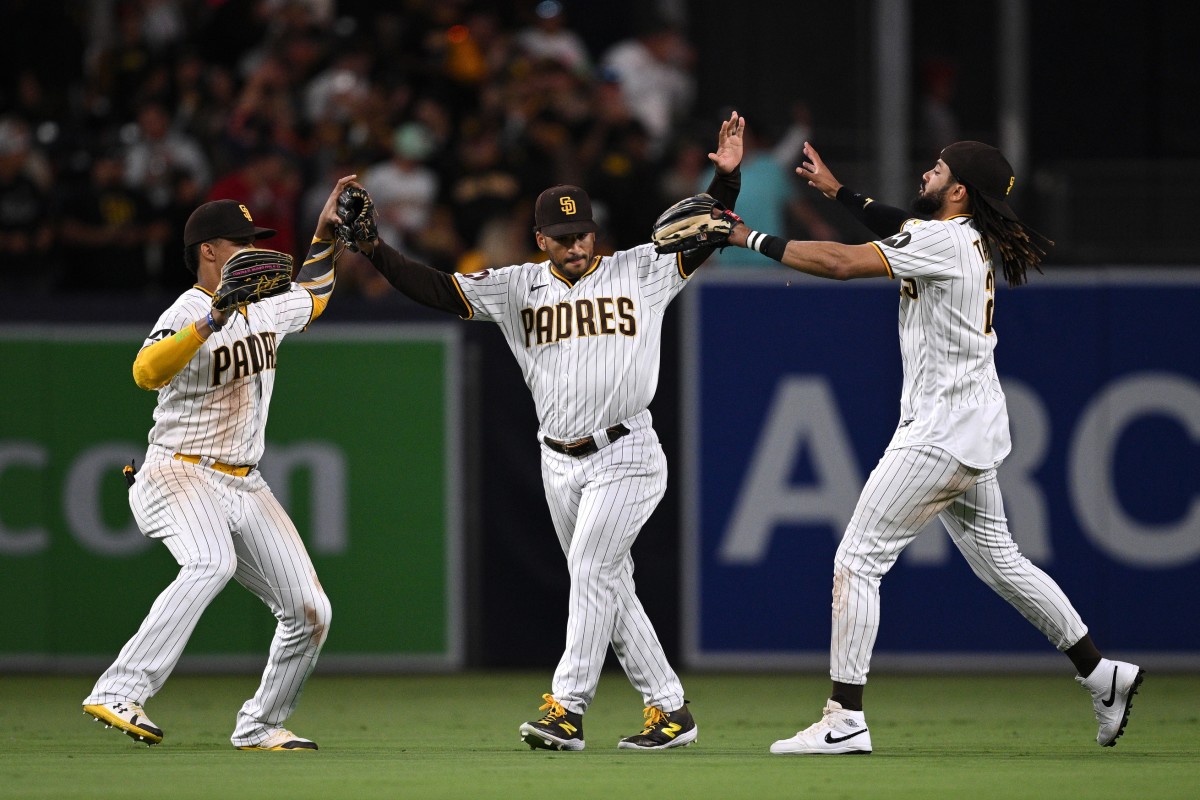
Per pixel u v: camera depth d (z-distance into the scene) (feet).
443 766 68.85
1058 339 122.11
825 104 162.81
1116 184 136.36
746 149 137.18
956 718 97.66
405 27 165.07
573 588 74.43
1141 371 121.80
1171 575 121.70
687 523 122.93
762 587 122.83
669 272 74.95
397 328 123.95
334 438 123.54
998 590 76.95
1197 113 164.45
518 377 124.67
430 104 154.71
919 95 165.17
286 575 76.07
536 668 124.88
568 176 144.25
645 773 66.28
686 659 123.13
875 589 72.69
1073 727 92.38
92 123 155.84
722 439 122.93
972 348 71.67
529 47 168.45
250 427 76.28
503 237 140.77
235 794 59.82
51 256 137.08
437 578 123.95
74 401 122.62
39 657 122.62
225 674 123.03
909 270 70.54
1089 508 122.01
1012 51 145.79
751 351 122.72
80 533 122.42
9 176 136.98
